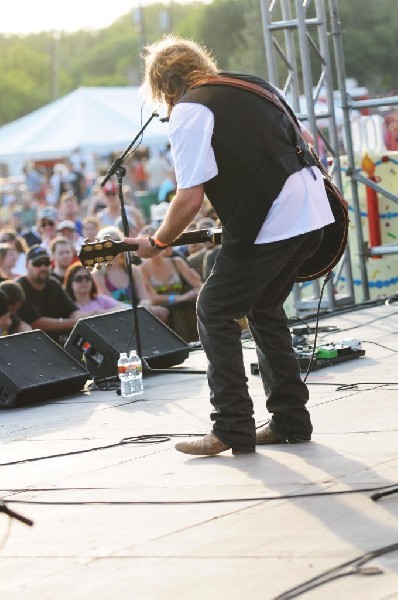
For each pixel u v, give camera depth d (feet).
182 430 18.56
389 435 16.62
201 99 15.30
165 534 12.91
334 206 16.31
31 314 30.19
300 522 12.86
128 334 24.68
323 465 15.20
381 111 40.98
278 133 15.43
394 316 29.76
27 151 85.35
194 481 15.01
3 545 13.08
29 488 15.47
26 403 22.47
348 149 33.81
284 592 10.78
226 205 15.46
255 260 15.49
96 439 18.48
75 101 87.10
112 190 48.78
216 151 15.28
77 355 24.66
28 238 48.24
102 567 12.04
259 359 16.75
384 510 13.01
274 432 16.66
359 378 21.40
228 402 16.19
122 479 15.51
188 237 16.76
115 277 33.78
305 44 31.60
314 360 22.57
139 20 156.04
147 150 104.78
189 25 167.22
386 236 36.76
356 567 11.18
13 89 319.47
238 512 13.46
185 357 25.48
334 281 33.76
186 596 10.99
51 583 11.72
